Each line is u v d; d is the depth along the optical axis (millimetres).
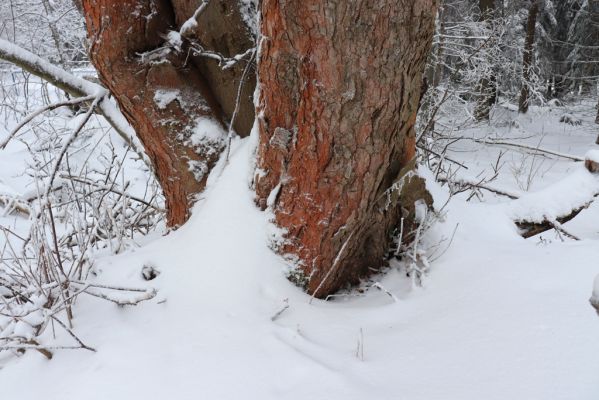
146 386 1575
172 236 2482
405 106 1935
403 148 2148
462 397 1344
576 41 16516
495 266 2066
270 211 2193
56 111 7695
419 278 2252
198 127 2492
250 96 2488
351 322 1949
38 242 2139
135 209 3691
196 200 2543
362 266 2424
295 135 1958
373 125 1860
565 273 1858
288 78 1866
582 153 10438
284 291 2094
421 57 1864
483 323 1673
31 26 8836
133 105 2391
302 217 2082
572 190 2945
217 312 1922
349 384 1481
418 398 1378
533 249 2258
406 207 2396
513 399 1288
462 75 7578
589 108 15281
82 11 2439
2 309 2113
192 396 1514
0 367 1915
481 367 1454
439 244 2469
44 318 1922
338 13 1600
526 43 13602
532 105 14117
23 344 1774
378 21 1634
